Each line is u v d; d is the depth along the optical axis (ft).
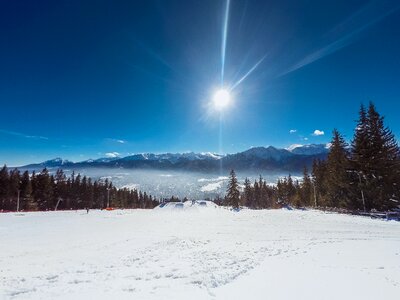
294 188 322.34
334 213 139.85
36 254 48.26
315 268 34.78
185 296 24.68
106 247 55.57
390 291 25.70
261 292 25.85
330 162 185.16
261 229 84.74
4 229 93.20
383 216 114.21
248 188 381.40
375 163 134.92
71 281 29.81
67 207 361.30
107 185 449.06
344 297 24.39
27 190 301.63
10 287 27.48
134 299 23.82
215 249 51.85
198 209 247.09
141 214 191.21
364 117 141.38
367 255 42.39
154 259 43.21
